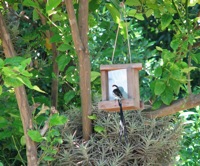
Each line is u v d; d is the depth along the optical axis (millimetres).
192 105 9234
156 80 9086
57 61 9641
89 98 8859
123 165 9000
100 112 9141
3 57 10211
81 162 8875
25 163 10203
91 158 8875
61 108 10797
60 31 9820
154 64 10883
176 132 9328
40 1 10141
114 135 8977
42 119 9500
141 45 11500
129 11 9734
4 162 10281
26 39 10484
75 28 8461
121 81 8141
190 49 9602
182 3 10164
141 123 9125
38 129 8727
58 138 8508
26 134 8484
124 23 9281
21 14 10820
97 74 9148
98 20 11227
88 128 9008
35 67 10641
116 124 8938
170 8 9688
